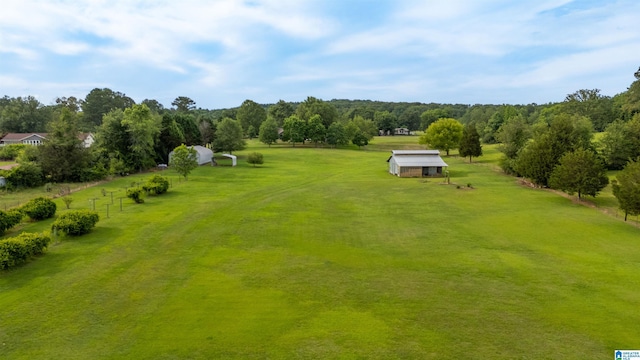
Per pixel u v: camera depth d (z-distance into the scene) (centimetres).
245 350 1309
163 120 7119
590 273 2052
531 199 4144
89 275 1930
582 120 5978
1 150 7150
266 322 1501
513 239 2697
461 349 1323
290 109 17312
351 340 1373
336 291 1798
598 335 1416
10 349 1303
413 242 2609
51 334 1400
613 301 1706
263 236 2683
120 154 5844
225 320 1515
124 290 1777
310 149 10819
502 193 4497
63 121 4997
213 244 2483
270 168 6944
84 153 5009
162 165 6600
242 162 7756
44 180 4744
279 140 14100
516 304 1673
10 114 11219
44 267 2020
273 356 1275
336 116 13950
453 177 5856
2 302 1630
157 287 1817
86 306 1614
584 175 3828
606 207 3744
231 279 1927
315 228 2930
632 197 3017
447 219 3272
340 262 2198
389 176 6053
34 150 4791
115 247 2361
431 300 1708
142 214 3209
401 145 12938
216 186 4809
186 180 5244
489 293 1788
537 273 2050
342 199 4112
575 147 4566
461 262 2219
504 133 6353
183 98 18088
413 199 4147
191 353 1291
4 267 1941
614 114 10000
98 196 3966
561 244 2588
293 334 1412
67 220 2534
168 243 2477
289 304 1658
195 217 3150
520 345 1350
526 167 4922
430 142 9138
